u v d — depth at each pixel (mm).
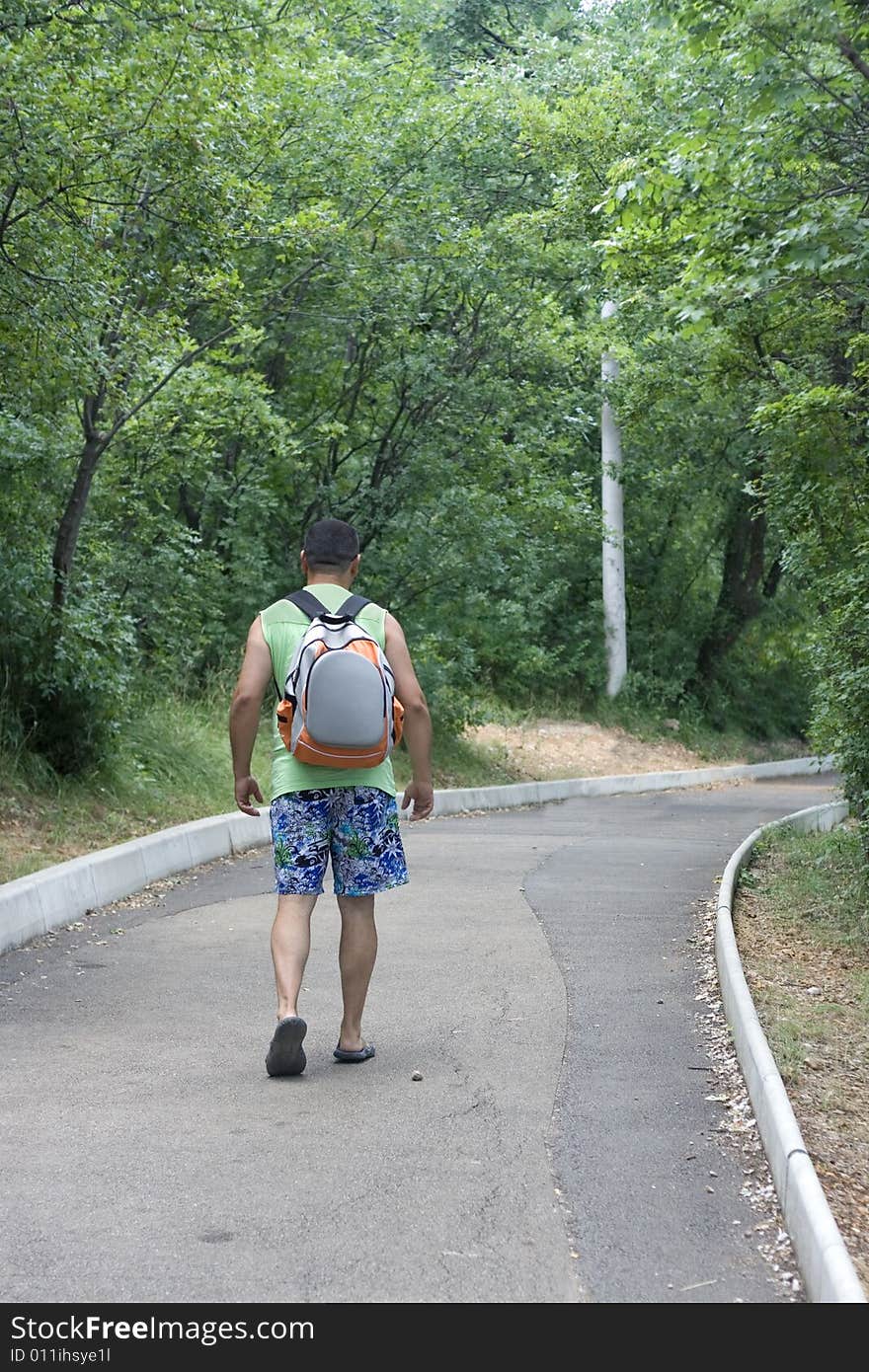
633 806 21391
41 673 12078
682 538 34344
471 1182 4324
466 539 20828
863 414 11000
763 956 8148
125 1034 6133
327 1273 3648
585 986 7215
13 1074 5492
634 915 9570
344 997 5680
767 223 9719
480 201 22234
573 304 26406
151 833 11742
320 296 18969
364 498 20750
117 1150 4578
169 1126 4832
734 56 9375
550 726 29750
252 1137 4719
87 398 12453
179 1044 5965
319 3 14758
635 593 34344
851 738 10633
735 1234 3979
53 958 7844
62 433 12742
